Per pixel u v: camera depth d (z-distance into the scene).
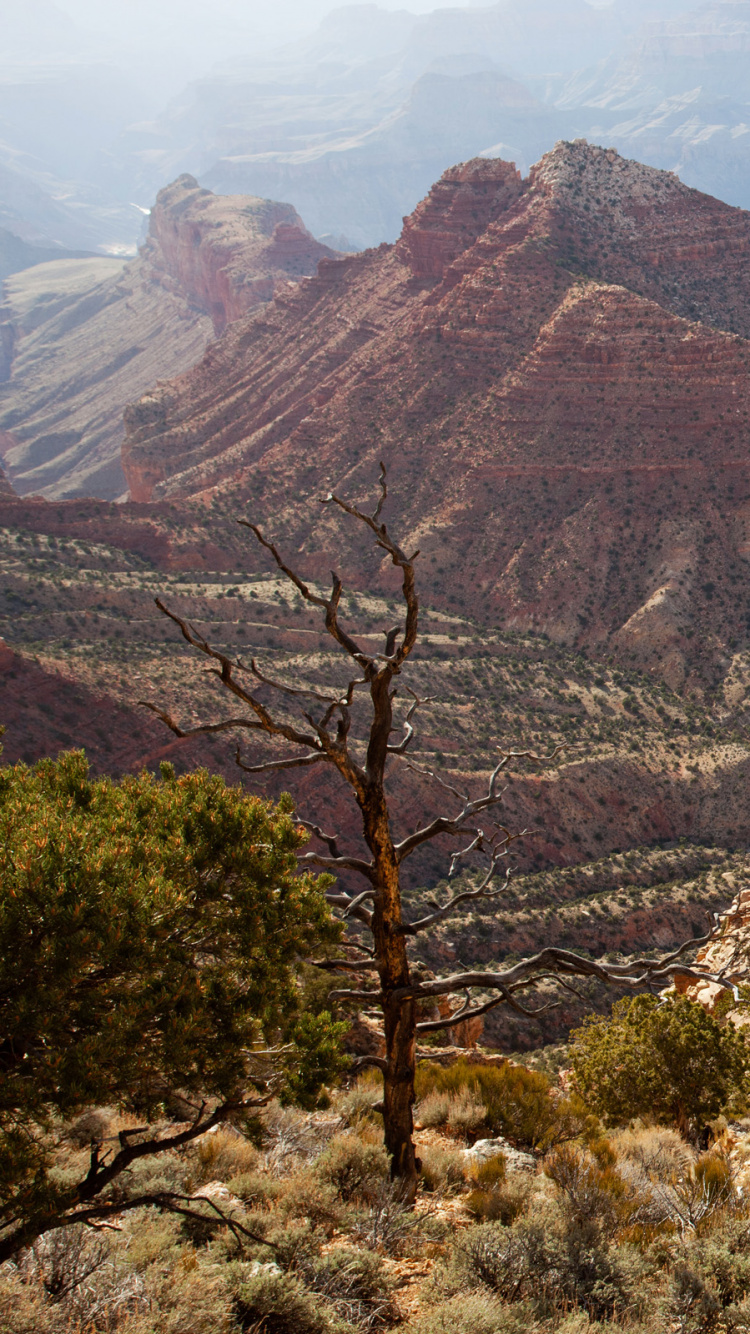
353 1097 16.67
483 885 12.98
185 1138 8.96
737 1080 17.67
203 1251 9.77
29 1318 7.74
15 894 7.82
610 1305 9.15
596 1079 18.56
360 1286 9.44
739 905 26.86
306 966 12.92
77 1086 7.64
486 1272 9.48
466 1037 28.66
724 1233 9.95
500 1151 14.42
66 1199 7.86
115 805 10.18
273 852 9.80
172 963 8.53
